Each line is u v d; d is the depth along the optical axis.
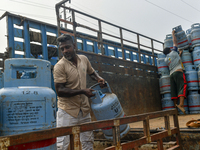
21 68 1.43
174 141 2.76
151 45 7.71
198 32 6.57
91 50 8.49
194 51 6.61
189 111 6.36
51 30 6.03
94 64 4.77
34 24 5.57
